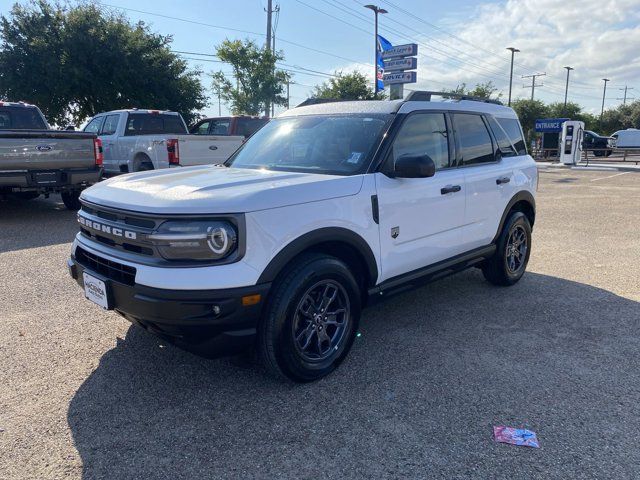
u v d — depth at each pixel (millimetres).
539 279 5785
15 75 20875
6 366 3568
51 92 21031
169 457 2627
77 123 22891
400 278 3982
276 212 3029
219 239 2836
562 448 2689
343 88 33312
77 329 4211
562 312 4707
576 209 11016
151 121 12531
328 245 3426
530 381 3402
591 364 3650
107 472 2510
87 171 9242
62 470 2520
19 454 2635
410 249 3982
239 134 13055
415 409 3066
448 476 2482
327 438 2789
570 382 3389
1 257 6508
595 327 4344
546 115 52500
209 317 2863
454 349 3904
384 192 3676
